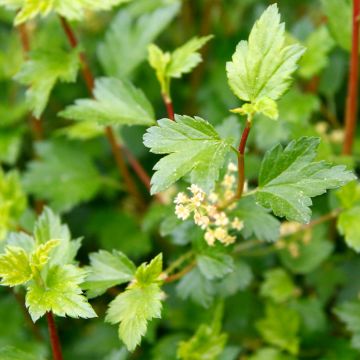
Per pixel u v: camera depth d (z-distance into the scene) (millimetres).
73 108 554
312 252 625
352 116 612
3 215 603
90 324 686
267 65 466
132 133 767
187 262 555
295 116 647
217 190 531
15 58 738
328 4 595
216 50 791
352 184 554
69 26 628
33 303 470
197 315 623
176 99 798
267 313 628
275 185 477
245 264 583
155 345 633
